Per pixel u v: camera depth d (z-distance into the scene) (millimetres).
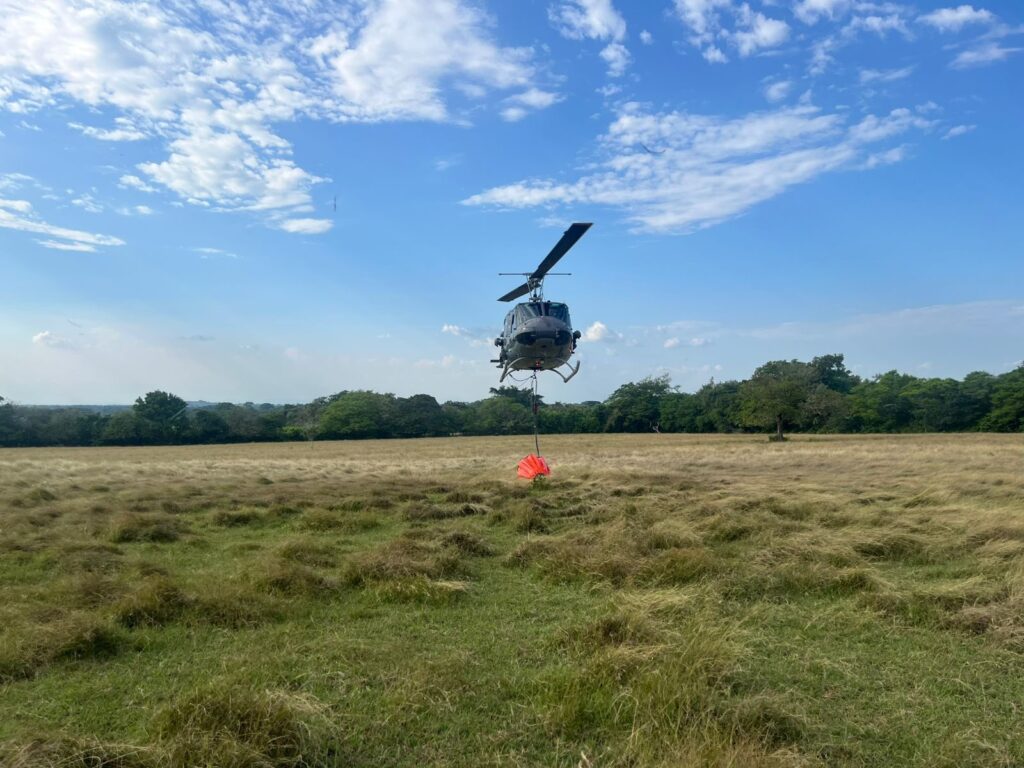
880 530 9617
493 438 73625
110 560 8438
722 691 4305
